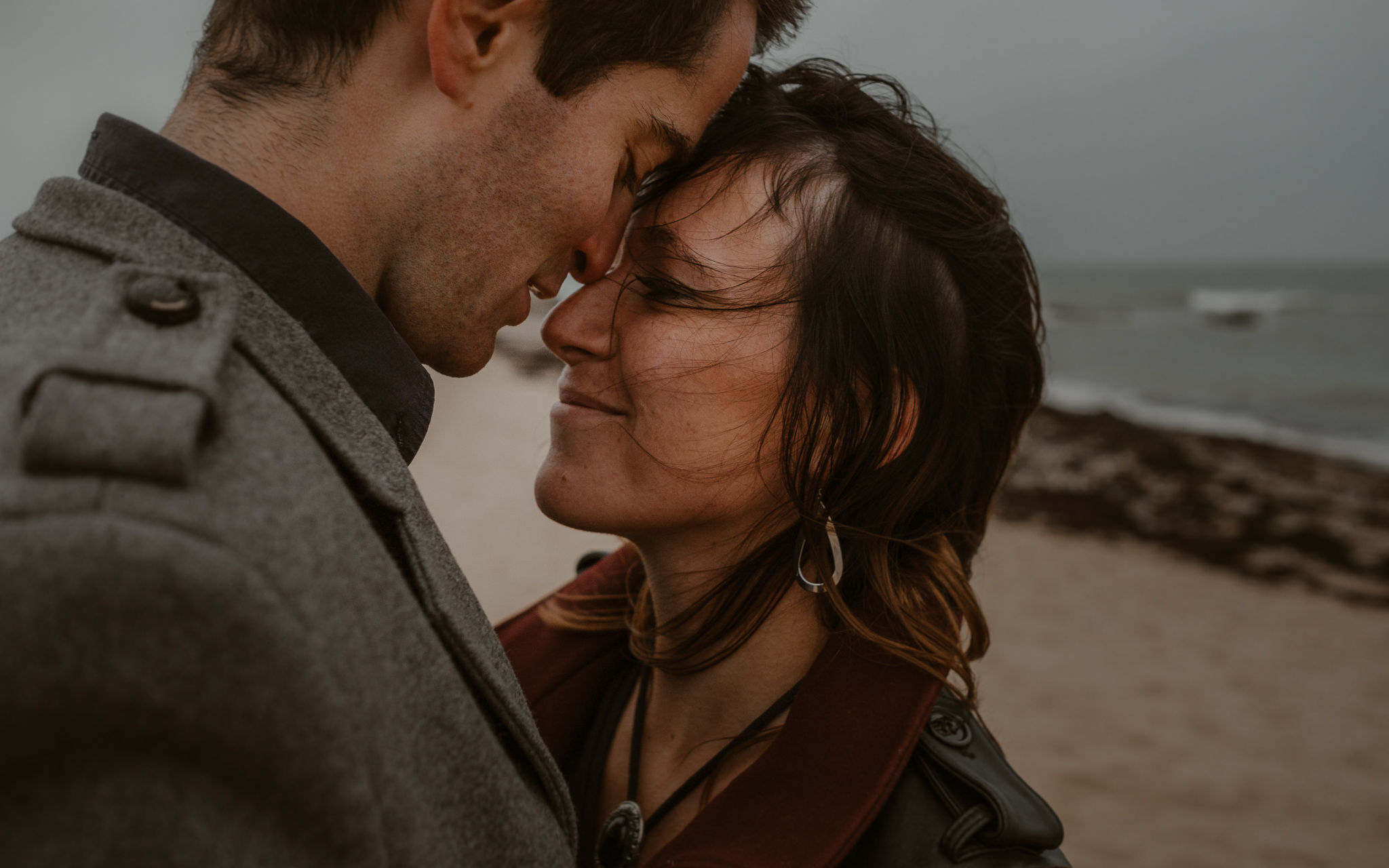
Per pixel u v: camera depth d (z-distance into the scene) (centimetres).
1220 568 888
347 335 77
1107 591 782
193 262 70
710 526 114
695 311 106
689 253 108
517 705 83
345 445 73
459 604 81
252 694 51
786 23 105
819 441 111
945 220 117
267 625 51
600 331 110
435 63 78
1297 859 395
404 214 82
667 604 120
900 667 105
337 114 78
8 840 49
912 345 113
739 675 116
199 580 49
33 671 47
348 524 67
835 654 108
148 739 49
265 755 51
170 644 49
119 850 49
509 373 1513
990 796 93
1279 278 11688
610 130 88
